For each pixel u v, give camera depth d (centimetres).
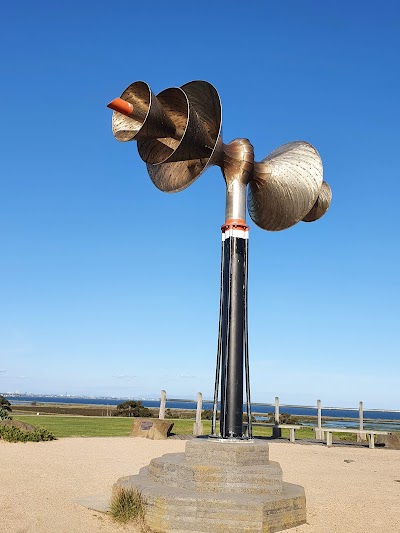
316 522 765
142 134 857
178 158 870
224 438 839
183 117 890
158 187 955
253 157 941
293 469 1234
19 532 679
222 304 916
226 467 762
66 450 1367
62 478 1020
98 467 1151
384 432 1741
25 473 1044
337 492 977
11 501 826
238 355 879
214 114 880
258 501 706
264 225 1045
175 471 780
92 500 855
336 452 1588
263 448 810
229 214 929
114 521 747
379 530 731
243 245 916
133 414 3284
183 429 2083
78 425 2162
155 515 717
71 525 721
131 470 1128
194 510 703
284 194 964
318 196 998
